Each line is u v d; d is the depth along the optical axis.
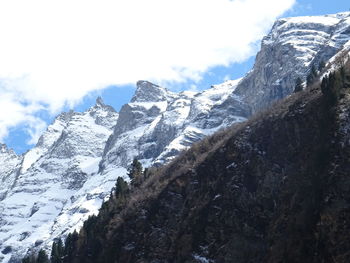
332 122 101.44
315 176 96.44
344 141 96.31
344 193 88.81
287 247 90.69
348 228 83.88
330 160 95.56
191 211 121.56
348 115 100.12
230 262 103.00
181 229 119.38
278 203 103.94
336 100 104.50
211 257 108.12
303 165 104.19
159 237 124.06
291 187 102.50
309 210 91.38
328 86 107.12
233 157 124.31
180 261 113.06
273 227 99.38
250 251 101.56
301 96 122.50
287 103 126.25
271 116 124.69
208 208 117.62
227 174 121.31
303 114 113.62
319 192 92.06
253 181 114.31
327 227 85.94
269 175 109.94
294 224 92.88
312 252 85.81
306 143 108.06
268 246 97.56
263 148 118.69
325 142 99.88
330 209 87.62
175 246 117.56
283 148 113.75
